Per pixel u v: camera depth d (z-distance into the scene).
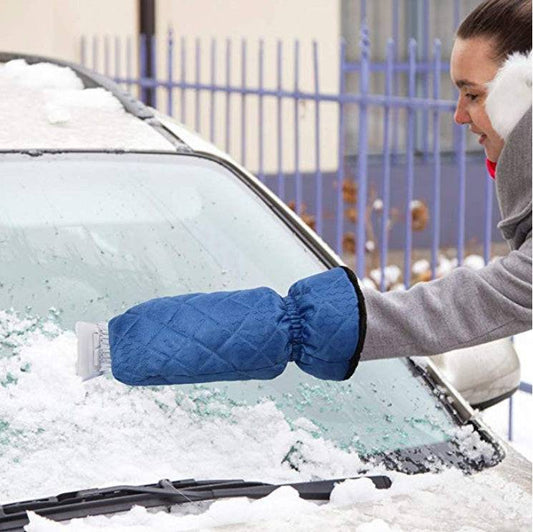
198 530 2.26
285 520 2.31
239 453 2.57
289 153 13.08
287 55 12.95
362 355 2.12
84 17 11.30
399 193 13.91
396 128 13.96
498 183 2.34
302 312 2.07
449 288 2.16
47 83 3.61
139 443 2.54
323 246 3.18
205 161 3.35
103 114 3.47
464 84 2.45
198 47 8.66
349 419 2.73
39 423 2.53
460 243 6.79
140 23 11.85
